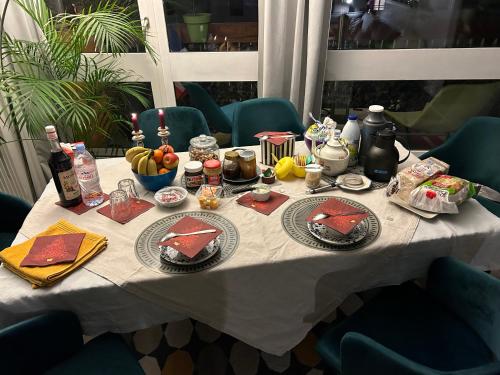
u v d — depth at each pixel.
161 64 2.48
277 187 1.37
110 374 0.95
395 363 0.70
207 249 1.04
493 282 0.92
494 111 2.65
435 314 1.11
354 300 1.70
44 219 1.21
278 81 2.31
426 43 2.34
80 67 2.31
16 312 0.92
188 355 1.49
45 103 1.80
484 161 1.67
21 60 2.07
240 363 1.45
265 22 2.12
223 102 2.70
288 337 1.14
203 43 2.43
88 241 1.07
